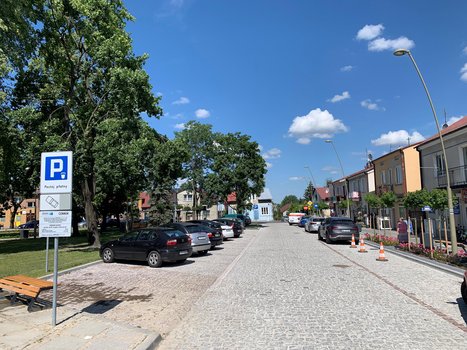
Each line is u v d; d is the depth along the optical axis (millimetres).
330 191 68312
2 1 13164
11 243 28969
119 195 40844
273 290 9523
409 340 5711
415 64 15508
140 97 20375
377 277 11211
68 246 24094
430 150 27000
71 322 6609
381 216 38281
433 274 11703
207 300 8594
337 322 6680
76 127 21344
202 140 50188
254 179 45594
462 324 6512
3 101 19625
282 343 5656
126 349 5270
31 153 20141
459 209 23250
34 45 15680
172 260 13906
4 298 8539
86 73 21344
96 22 20359
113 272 12852
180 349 5539
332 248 20328
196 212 51594
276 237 29859
